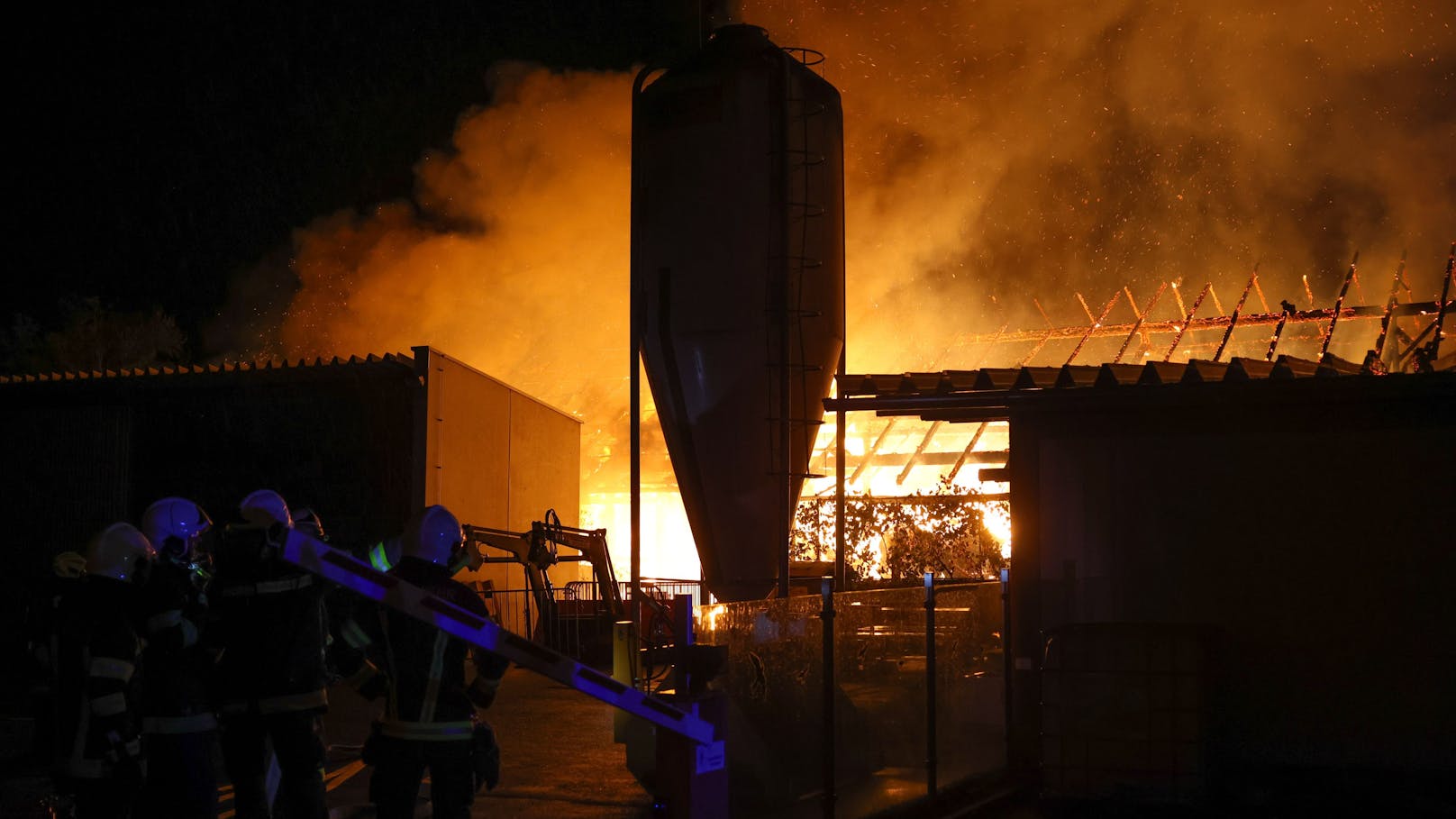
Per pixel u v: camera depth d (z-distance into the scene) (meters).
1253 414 8.78
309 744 5.50
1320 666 8.44
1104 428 9.16
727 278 11.41
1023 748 8.83
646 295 11.80
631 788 8.61
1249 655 8.58
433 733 5.04
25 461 21.64
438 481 20.73
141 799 5.47
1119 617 8.91
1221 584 8.71
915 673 9.37
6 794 8.20
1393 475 8.44
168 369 21.25
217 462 21.09
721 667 5.42
